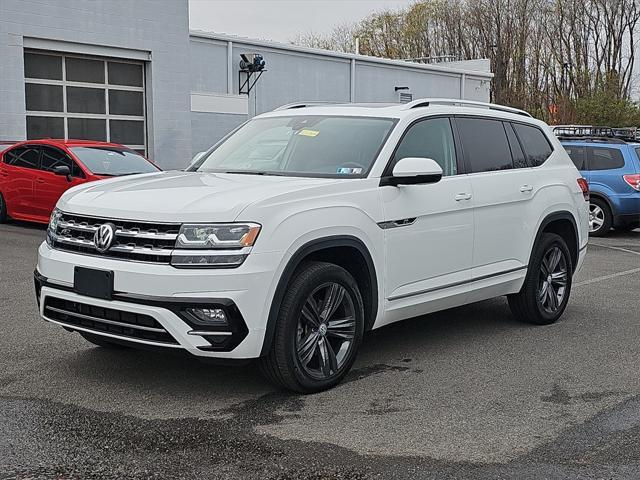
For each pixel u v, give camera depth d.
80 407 4.83
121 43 19.28
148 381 5.35
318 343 5.18
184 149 20.95
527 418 4.79
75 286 4.93
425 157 6.12
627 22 54.38
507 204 6.73
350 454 4.18
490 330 7.11
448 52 58.66
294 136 6.24
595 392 5.32
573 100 48.62
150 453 4.15
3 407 4.81
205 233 4.65
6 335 6.51
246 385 5.30
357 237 5.32
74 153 13.16
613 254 12.84
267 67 26.23
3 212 14.12
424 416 4.79
